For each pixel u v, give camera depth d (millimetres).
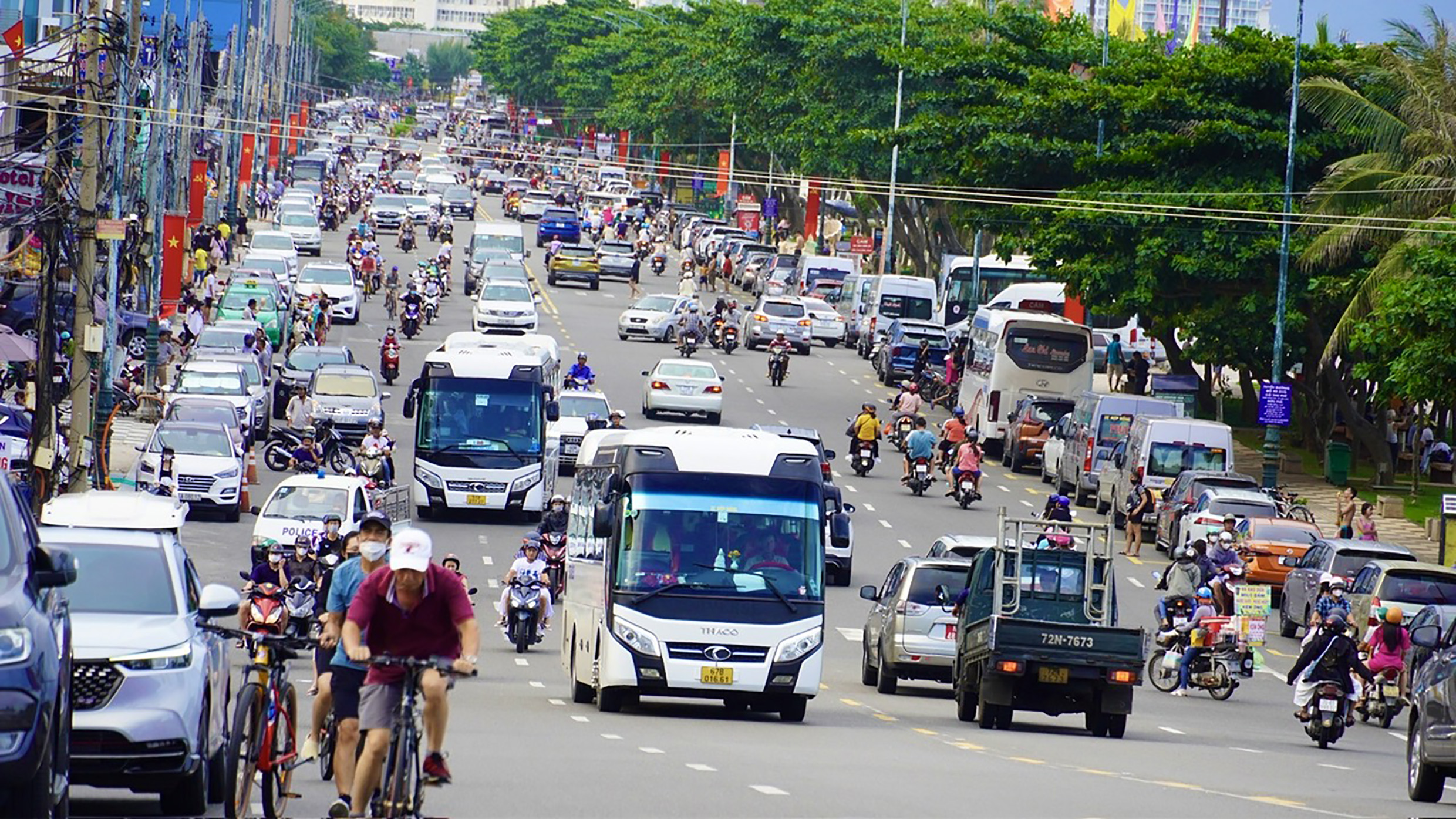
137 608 43594
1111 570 77750
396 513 117438
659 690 70438
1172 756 65000
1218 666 95625
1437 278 130500
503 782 46469
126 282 168375
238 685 72188
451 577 33250
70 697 35844
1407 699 89312
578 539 80000
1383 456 171500
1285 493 148125
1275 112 183375
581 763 51844
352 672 37375
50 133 109562
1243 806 47438
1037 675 71500
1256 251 170250
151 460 127625
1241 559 110500
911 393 182625
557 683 84375
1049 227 184875
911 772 52750
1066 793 48750
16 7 176000
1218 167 181875
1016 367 178125
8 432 129625
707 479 72312
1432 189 152250
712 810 42344
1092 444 156875
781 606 70750
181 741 41406
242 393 160875
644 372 185500
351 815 32594
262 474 151125
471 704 72688
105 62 121438
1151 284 178250
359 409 164375
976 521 146250
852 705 81750
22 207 131125
